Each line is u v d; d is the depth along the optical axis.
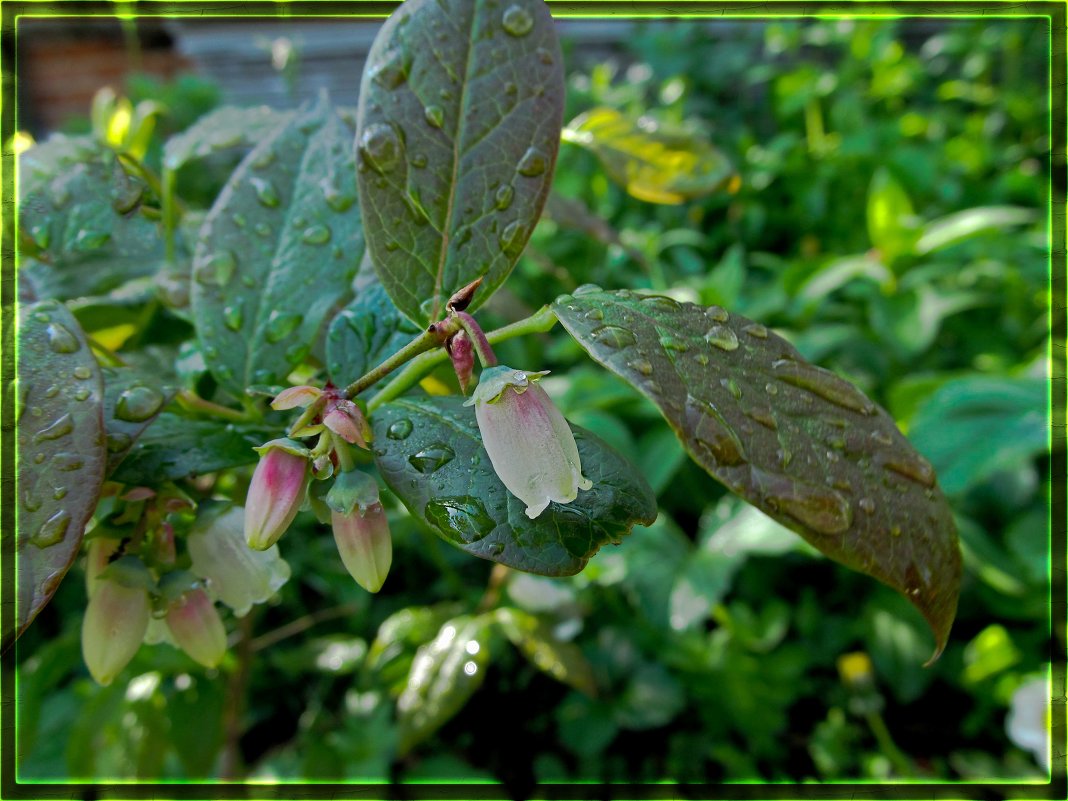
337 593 0.25
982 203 0.40
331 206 0.12
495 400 0.09
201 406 0.11
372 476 0.10
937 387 0.23
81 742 0.18
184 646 0.11
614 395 0.23
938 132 0.46
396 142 0.10
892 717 0.25
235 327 0.11
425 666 0.17
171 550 0.11
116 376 0.11
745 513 0.23
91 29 0.55
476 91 0.10
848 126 0.44
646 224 0.38
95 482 0.09
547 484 0.09
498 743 0.24
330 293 0.11
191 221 0.14
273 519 0.09
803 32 0.52
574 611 0.19
